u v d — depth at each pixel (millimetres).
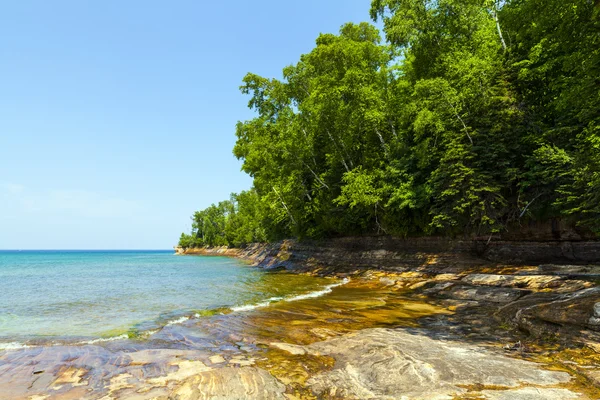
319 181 33469
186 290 19828
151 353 7645
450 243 22000
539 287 13062
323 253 34500
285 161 33812
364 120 25938
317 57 30688
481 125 18828
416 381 5539
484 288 14086
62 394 5516
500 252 19453
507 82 18656
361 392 5402
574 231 16703
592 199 13711
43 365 6922
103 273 37938
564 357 6488
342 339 8289
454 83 21422
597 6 9664
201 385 5355
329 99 27234
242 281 24906
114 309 13836
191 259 85688
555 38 12969
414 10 24750
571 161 14539
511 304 10289
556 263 16984
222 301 15422
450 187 19031
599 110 12148
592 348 6535
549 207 17266
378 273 24219
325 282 23594
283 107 37250
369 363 6492
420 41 25031
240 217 102125
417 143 23672
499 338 8148
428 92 22141
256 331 9664
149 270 42906
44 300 16500
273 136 35781
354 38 36969
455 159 18922
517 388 5109
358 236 30531
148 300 16094
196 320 11281
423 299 15164
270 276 29266
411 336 8281
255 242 83750
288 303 14398
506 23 15086
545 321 8055
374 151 27156
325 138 31547
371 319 11055
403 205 21547
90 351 7895
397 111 25406
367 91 24859
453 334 8727
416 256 23688
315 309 12953
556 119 17156
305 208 35000
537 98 18766
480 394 4934
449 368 5938
